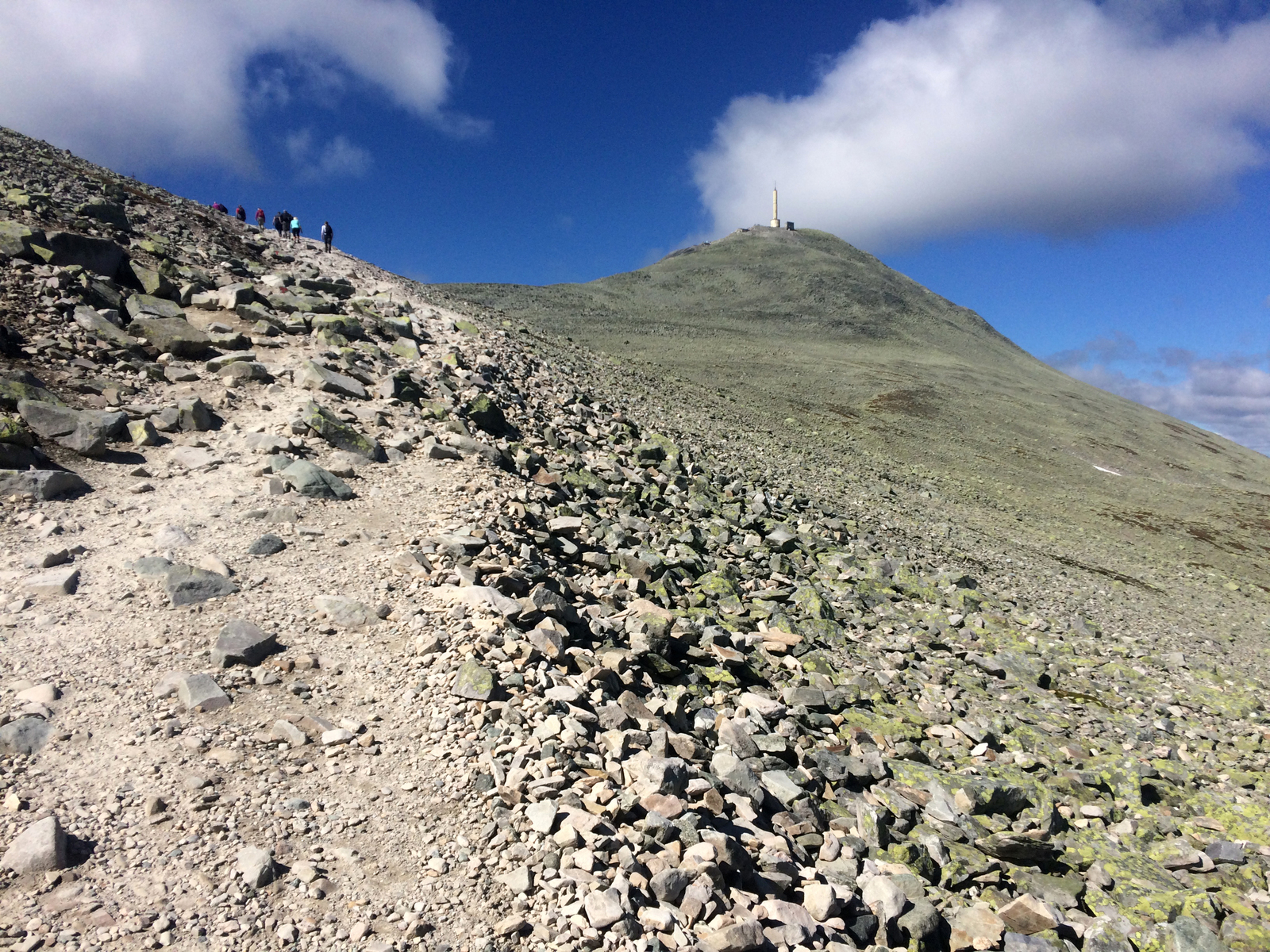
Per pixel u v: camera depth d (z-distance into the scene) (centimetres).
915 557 2886
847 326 17338
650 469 2481
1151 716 1742
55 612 910
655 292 19300
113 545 1086
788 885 754
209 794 673
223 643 880
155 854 605
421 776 747
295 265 3428
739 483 2800
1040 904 852
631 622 1290
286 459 1427
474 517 1382
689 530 2012
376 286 3688
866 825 953
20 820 612
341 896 600
